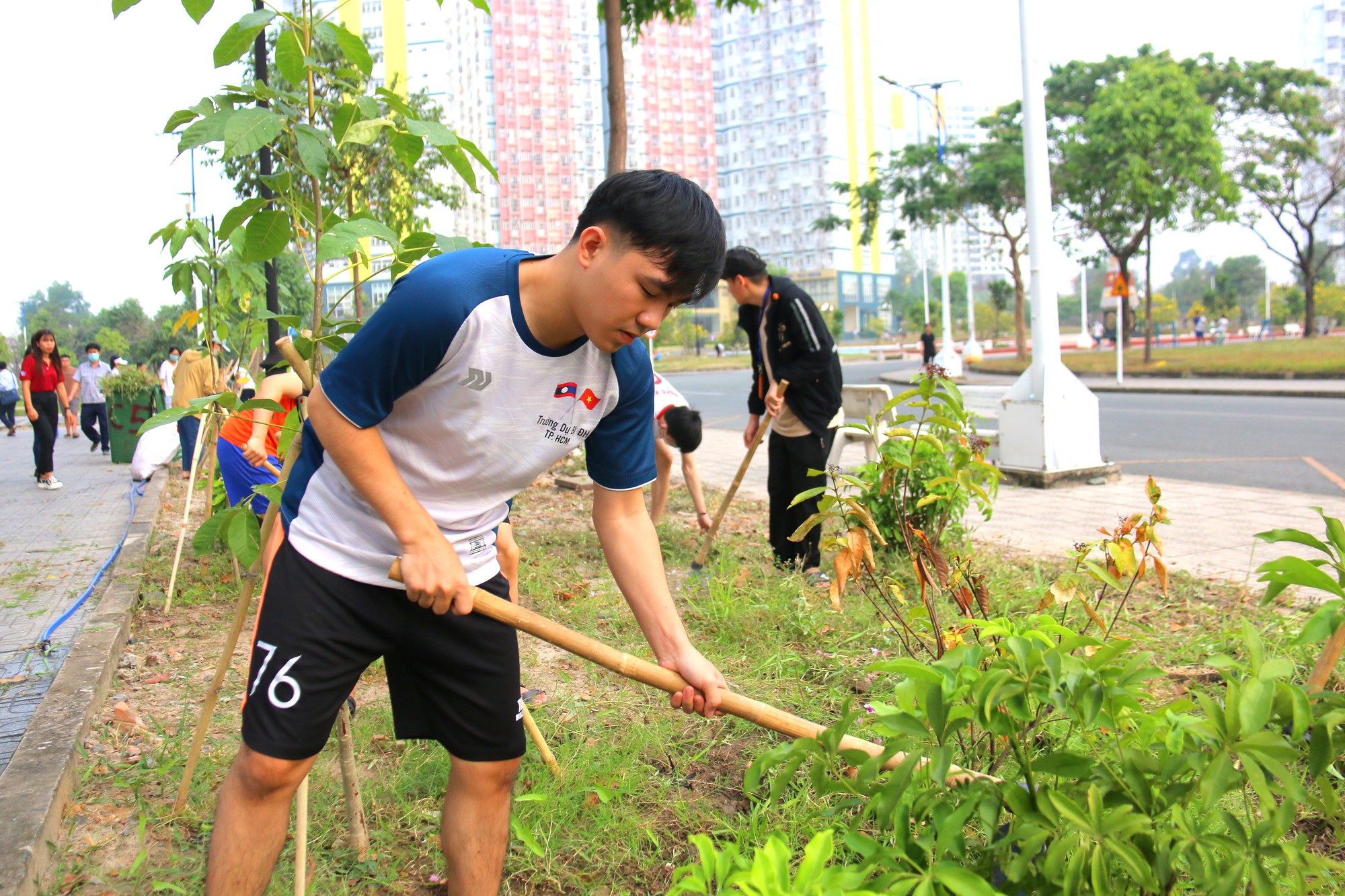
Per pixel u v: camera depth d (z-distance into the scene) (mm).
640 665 1931
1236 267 97188
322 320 2527
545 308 1763
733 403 20844
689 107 108000
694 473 5680
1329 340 34469
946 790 1713
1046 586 4566
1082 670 1592
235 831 1845
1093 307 109875
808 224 106438
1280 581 1953
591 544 6008
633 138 104688
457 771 2086
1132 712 1745
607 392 1934
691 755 3061
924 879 1469
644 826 2551
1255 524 6445
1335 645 1996
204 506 8312
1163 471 9312
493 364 1777
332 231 2346
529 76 99625
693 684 1978
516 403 1837
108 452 14586
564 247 1780
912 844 1620
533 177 100312
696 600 4652
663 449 5742
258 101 2514
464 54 91250
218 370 6215
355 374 1743
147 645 4312
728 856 1493
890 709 1817
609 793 2629
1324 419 13297
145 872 2400
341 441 1770
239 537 2512
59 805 2652
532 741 3002
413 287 1726
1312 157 30953
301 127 2408
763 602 4406
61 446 16172
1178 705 1745
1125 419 14617
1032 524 6578
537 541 6098
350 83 2613
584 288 1706
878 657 3791
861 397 9086
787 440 5117
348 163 2844
